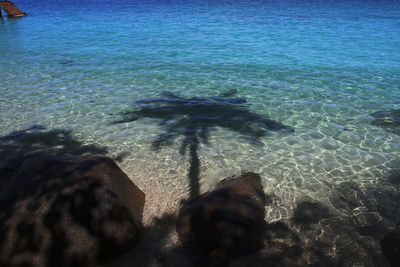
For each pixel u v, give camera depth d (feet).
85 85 35.86
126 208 12.91
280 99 31.71
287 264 12.03
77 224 11.53
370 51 53.62
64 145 22.26
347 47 57.06
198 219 13.41
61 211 11.66
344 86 35.65
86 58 49.08
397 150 21.81
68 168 13.41
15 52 53.31
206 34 71.10
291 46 58.18
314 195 16.83
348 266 12.09
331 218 14.94
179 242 12.96
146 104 30.30
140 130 24.79
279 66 44.24
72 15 116.78
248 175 18.33
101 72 41.19
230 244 12.42
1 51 54.13
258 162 20.33
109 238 11.87
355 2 181.27
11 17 110.11
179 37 67.46
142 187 17.22
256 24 87.20
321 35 69.21
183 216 14.10
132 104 30.27
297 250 12.78
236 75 39.96
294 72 41.32
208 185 17.58
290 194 16.87
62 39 65.98
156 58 49.03
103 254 11.76
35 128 24.89
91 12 128.26
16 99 31.14
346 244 13.24
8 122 25.89
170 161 20.21
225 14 115.14
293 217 14.92
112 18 104.88
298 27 81.30
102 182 13.05
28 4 190.49
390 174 18.92
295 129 25.13
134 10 135.44
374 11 124.67
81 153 21.13
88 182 12.76
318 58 48.80
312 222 14.62
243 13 118.52
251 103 30.60
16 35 71.41
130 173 18.71
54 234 11.21
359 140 23.29
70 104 30.04
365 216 15.15
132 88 34.94
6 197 12.26
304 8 140.05
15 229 11.18
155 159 20.45
